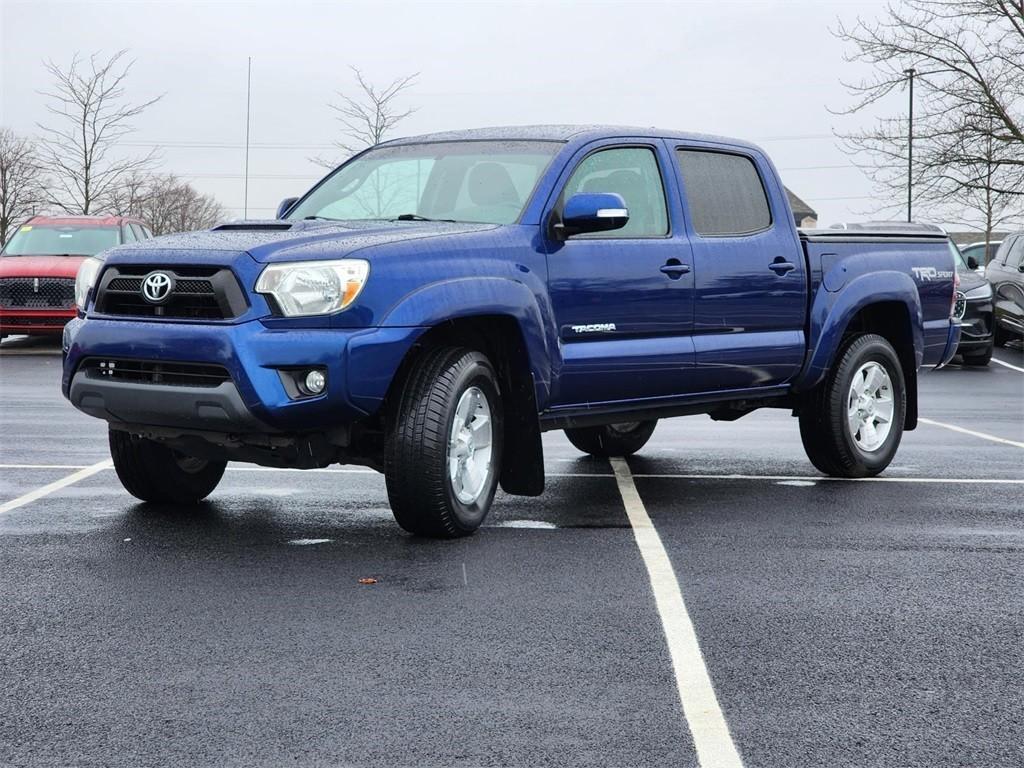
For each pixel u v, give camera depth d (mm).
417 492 5926
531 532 6320
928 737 3531
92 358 5953
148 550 5820
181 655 4227
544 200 6520
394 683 3945
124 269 5949
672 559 5715
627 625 4621
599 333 6664
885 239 8453
